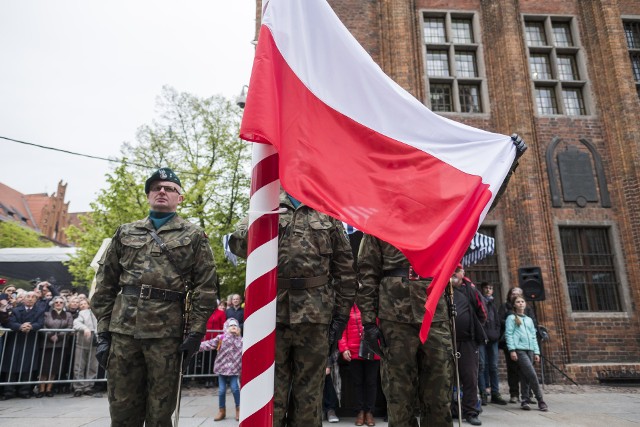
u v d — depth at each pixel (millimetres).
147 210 16078
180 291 3180
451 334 3350
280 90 2320
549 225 10031
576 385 8695
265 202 2135
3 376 7590
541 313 9438
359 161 2457
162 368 3004
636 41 11609
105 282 3223
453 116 10758
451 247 2428
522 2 11422
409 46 10797
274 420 2715
